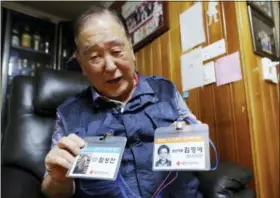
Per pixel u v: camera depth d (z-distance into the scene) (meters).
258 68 1.14
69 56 2.04
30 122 1.10
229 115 1.11
